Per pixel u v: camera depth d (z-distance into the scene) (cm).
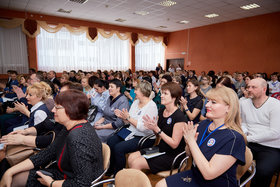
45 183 129
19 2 654
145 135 222
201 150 123
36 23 800
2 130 323
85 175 113
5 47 771
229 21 931
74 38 943
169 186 132
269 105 192
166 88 188
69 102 123
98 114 322
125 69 1140
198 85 296
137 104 241
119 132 235
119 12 774
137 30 1115
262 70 836
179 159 179
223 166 110
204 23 984
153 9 727
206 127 135
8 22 747
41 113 194
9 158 156
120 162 211
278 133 183
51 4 675
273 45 792
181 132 175
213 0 621
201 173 118
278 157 180
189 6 686
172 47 1248
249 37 865
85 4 673
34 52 833
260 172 173
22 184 140
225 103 118
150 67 1259
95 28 955
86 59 991
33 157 146
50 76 643
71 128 128
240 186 131
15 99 437
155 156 178
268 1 629
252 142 200
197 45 1091
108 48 1058
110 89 272
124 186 119
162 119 198
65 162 125
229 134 115
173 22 957
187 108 273
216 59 1007
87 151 117
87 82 417
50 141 174
